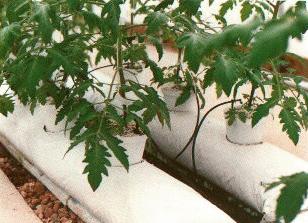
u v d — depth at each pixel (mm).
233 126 1460
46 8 1016
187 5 969
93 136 1031
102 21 1074
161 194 1173
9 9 1107
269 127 1840
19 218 1417
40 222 1411
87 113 1102
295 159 1397
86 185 1281
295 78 1232
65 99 1323
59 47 1188
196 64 825
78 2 1019
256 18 493
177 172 1726
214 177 1509
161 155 1785
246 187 1353
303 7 463
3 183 1627
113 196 1194
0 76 1310
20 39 1333
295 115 1126
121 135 1278
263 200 1265
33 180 1693
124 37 1282
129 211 1123
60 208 1500
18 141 1665
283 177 490
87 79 1239
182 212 1101
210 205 1167
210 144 1530
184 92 1518
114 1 1034
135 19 2611
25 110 1733
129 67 1832
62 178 1389
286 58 2092
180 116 1737
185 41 845
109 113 1098
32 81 986
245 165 1385
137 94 1128
